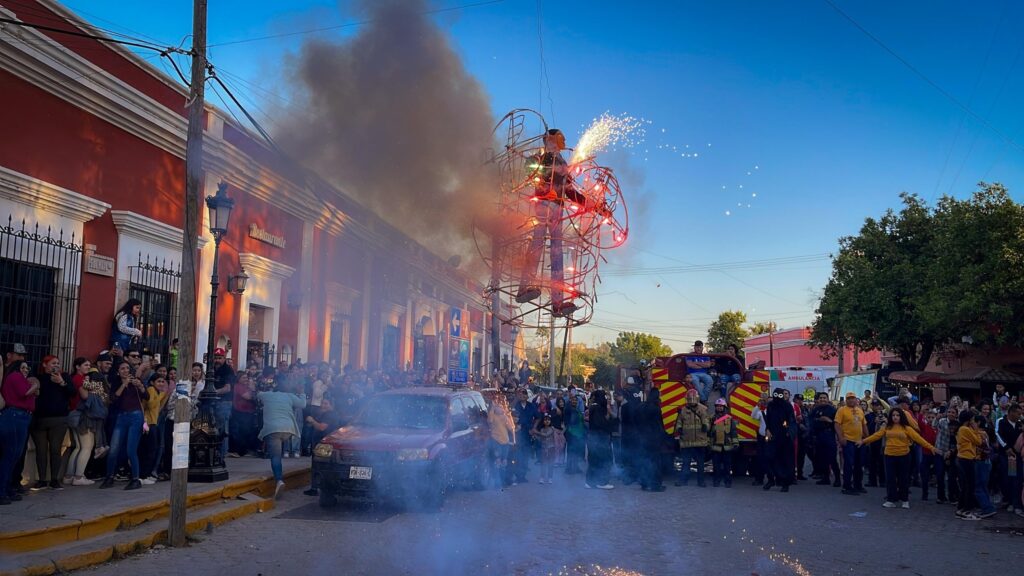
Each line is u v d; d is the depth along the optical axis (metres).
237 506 9.53
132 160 12.67
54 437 9.16
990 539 9.38
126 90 12.14
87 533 7.41
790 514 11.04
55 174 10.98
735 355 16.83
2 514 7.53
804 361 58.28
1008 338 24.19
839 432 13.77
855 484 14.41
